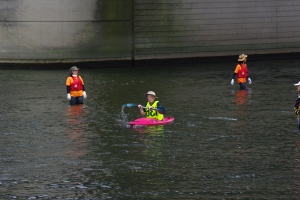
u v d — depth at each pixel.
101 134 19.92
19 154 17.59
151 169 16.12
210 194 14.13
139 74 34.34
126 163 16.64
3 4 35.44
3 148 18.25
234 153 17.61
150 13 38.22
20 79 32.00
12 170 16.06
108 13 36.88
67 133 20.09
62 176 15.57
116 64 37.75
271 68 37.00
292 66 37.91
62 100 26.03
